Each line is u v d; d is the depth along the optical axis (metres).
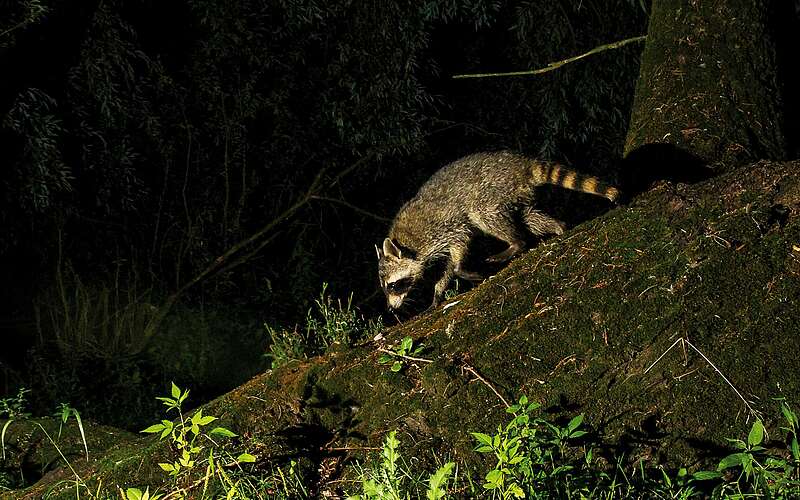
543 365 3.86
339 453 3.95
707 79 5.40
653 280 3.90
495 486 3.11
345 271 12.39
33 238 10.49
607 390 3.74
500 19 11.97
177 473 3.57
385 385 3.97
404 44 10.16
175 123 10.97
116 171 10.33
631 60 10.98
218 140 11.21
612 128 11.48
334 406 4.05
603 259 4.07
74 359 10.27
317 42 10.98
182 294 11.42
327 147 11.78
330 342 5.41
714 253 3.89
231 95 10.98
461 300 4.36
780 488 3.22
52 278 10.73
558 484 3.36
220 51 10.45
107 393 9.75
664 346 3.74
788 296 3.75
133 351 10.95
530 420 3.67
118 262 10.95
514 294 4.12
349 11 10.25
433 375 3.91
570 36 10.85
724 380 3.64
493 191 6.41
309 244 12.38
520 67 11.81
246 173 11.77
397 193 12.59
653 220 4.12
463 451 3.76
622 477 3.57
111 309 11.15
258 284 12.11
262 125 11.73
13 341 10.65
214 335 11.41
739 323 3.73
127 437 5.32
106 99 9.35
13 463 5.16
